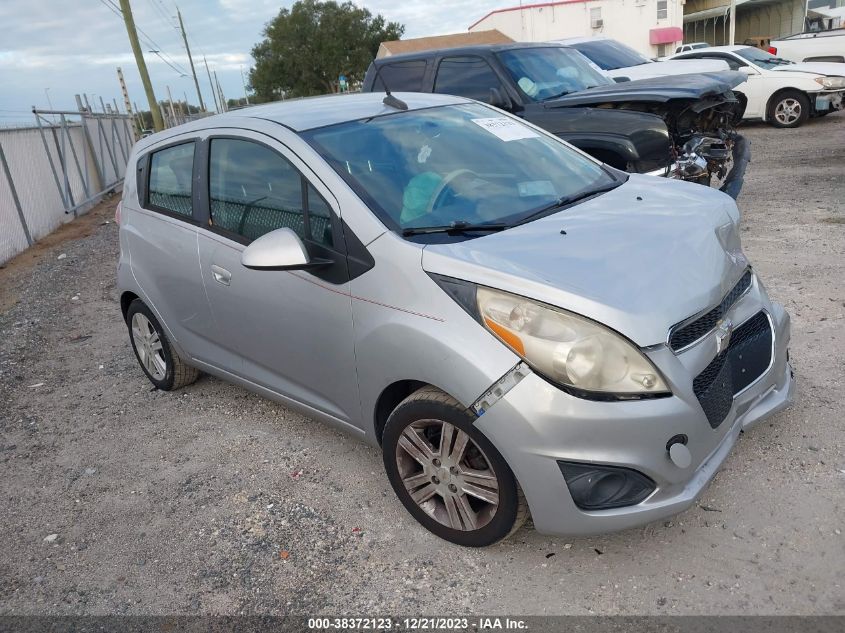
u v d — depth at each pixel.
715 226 3.16
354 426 3.39
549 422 2.52
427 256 2.87
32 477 4.13
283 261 3.07
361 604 2.81
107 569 3.22
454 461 2.88
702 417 2.60
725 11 44.56
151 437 4.40
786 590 2.58
